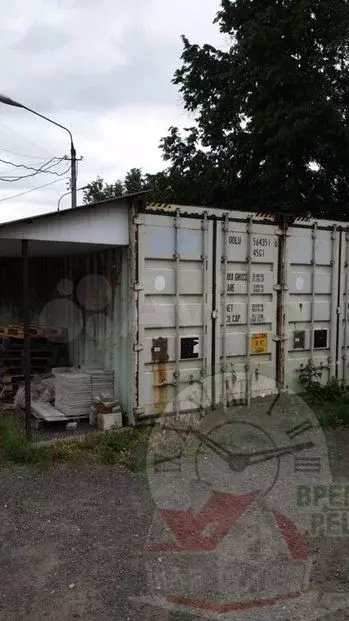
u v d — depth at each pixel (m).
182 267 6.41
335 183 12.41
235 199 13.29
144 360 6.21
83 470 5.07
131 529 3.93
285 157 11.67
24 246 5.62
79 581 3.28
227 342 6.77
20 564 3.46
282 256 7.19
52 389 6.90
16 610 3.01
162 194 14.78
